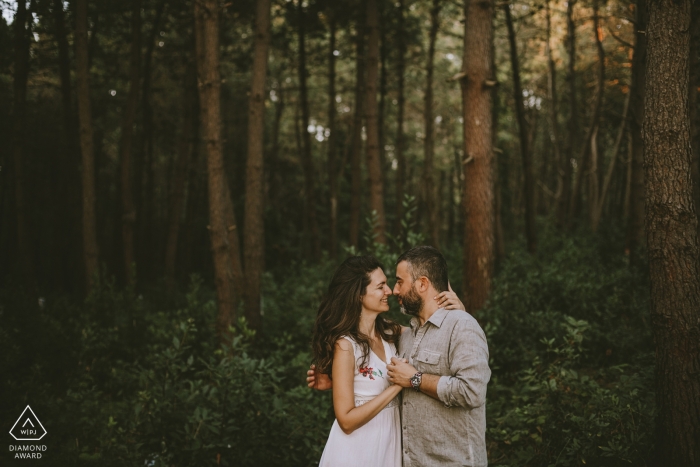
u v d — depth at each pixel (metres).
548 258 11.65
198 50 7.04
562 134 25.12
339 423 2.80
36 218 15.45
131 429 4.55
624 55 16.08
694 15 5.59
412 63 18.14
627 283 8.27
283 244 21.69
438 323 2.84
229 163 22.45
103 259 18.48
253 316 7.86
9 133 11.97
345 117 25.88
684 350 3.04
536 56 21.34
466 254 6.59
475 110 6.51
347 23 14.80
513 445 4.33
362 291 2.99
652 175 3.11
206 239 21.52
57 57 12.28
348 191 24.98
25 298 8.60
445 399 2.63
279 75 20.05
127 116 11.56
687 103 3.08
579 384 4.26
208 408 4.51
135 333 7.49
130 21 12.57
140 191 15.41
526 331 6.21
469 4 6.60
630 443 3.45
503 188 24.44
